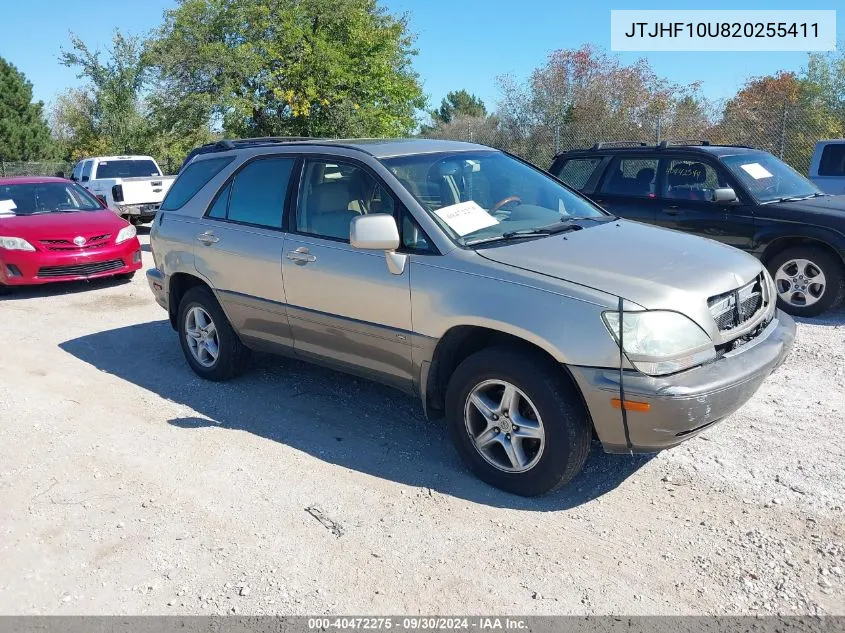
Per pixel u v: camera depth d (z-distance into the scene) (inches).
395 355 168.9
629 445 138.1
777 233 283.6
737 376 138.5
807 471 157.8
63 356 266.4
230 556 135.4
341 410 202.7
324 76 911.7
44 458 178.5
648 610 117.0
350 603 121.3
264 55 894.4
